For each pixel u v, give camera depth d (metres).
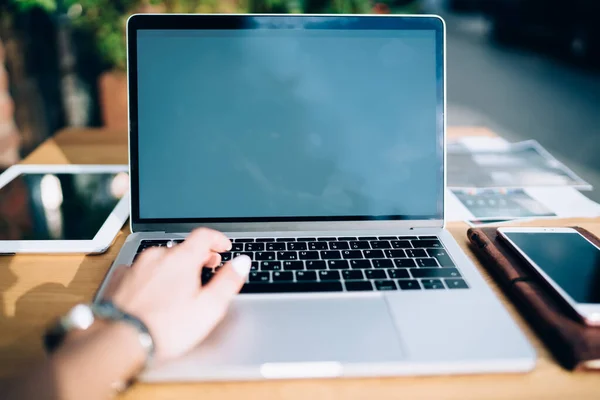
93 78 2.27
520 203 0.88
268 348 0.51
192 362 0.49
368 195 0.77
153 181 0.76
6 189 0.91
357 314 0.56
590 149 3.12
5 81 1.97
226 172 0.76
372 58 0.77
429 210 0.77
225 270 0.55
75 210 0.83
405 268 0.65
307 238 0.73
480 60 6.29
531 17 7.05
